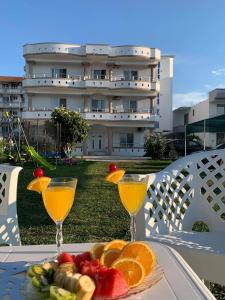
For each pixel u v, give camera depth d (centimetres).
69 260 137
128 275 133
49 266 132
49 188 179
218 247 243
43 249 190
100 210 675
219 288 334
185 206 313
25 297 128
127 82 3475
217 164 320
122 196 206
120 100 3591
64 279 121
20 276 154
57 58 3478
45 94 3519
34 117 3428
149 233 273
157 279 140
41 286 124
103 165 1930
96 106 3572
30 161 1741
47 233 519
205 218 317
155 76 3609
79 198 805
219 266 229
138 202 206
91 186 1000
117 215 631
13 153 1811
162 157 2648
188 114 4534
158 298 129
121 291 125
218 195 313
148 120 3516
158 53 3528
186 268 157
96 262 133
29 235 509
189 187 319
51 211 183
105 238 492
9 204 332
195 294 132
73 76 3525
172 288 137
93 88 3484
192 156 330
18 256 179
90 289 118
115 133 3600
